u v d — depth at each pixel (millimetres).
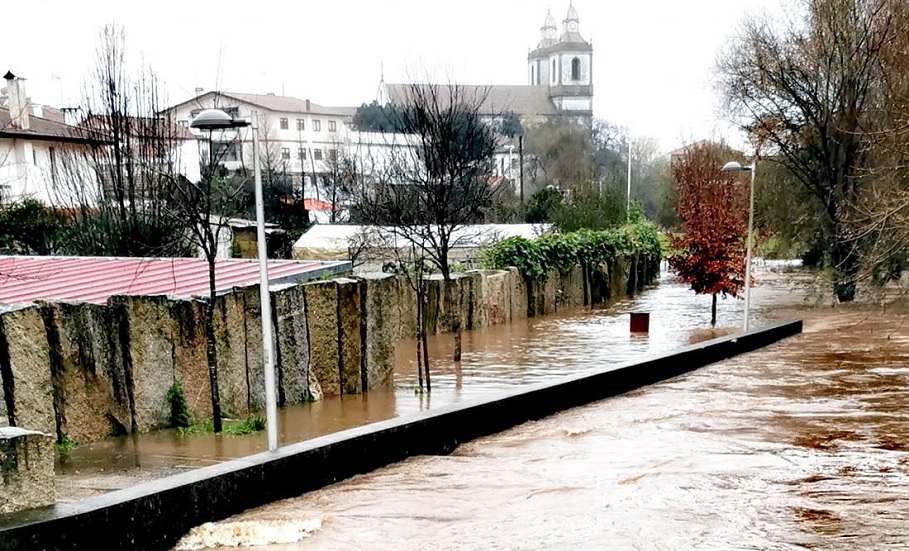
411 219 24094
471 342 23797
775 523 7473
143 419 12398
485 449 10977
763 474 9414
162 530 7195
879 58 30016
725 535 7133
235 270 18875
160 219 25172
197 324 13172
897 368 18391
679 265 28375
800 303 34094
